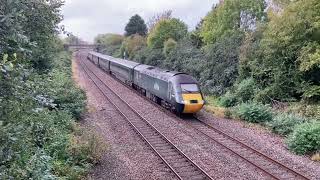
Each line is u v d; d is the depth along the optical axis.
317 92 21.94
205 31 39.88
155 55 48.41
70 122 17.19
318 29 22.59
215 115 23.53
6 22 5.78
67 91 20.78
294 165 14.37
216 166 14.05
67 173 11.76
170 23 51.91
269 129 19.72
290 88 24.06
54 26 12.60
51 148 12.65
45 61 20.72
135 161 14.61
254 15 36.81
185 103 22.23
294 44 23.55
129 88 35.75
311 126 16.59
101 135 17.91
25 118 6.64
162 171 13.55
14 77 5.80
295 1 23.78
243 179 12.80
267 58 24.98
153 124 20.66
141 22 82.88
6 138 5.54
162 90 25.17
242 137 18.31
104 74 48.81
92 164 13.53
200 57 36.75
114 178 12.71
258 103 23.81
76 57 87.19
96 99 28.48
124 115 22.52
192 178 12.80
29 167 7.02
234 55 30.47
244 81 27.05
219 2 39.19
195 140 17.67
